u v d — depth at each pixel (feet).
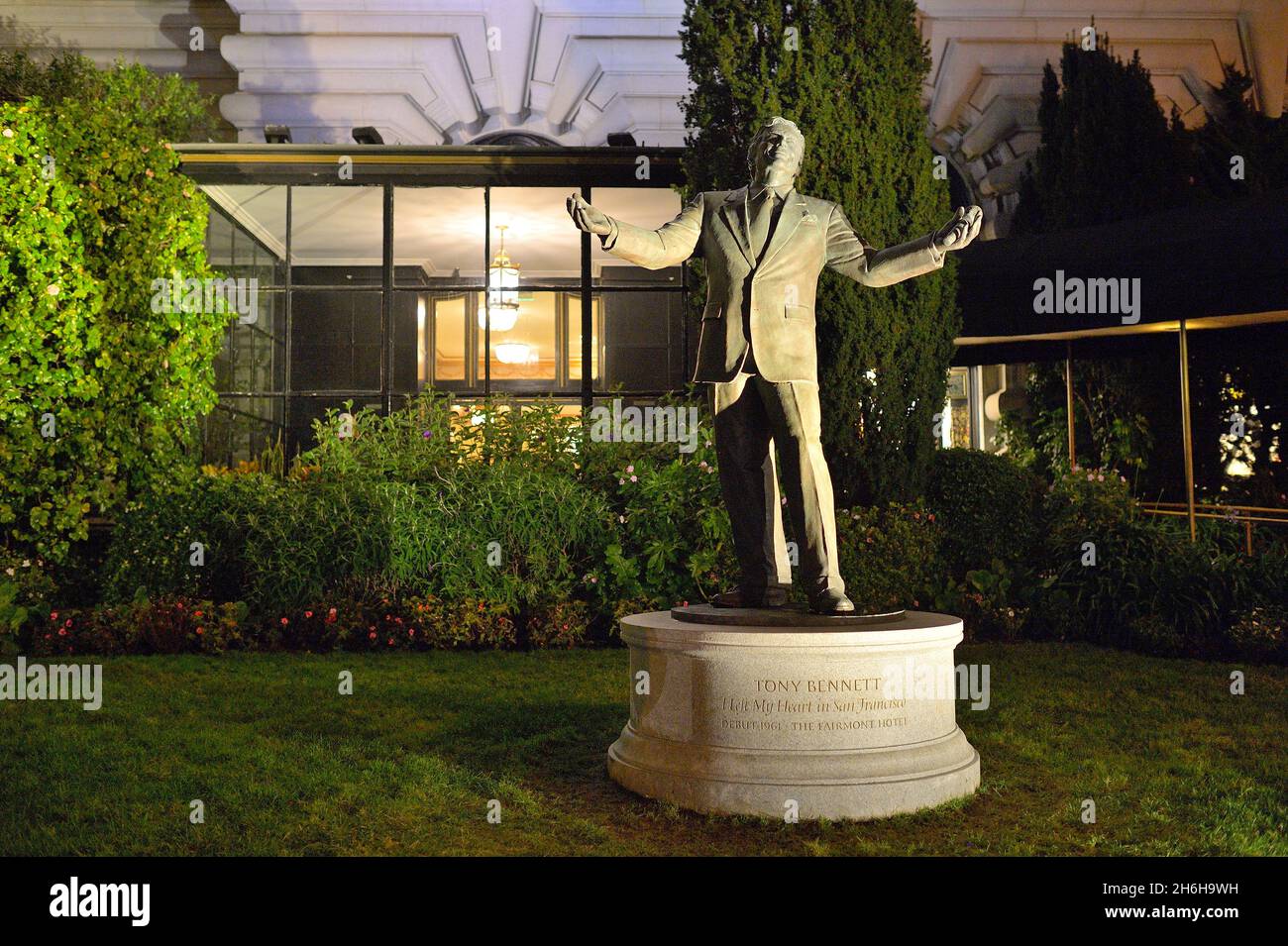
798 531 18.71
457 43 66.33
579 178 48.44
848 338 33.53
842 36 34.53
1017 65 64.69
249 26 65.26
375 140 51.16
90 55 68.23
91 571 39.04
